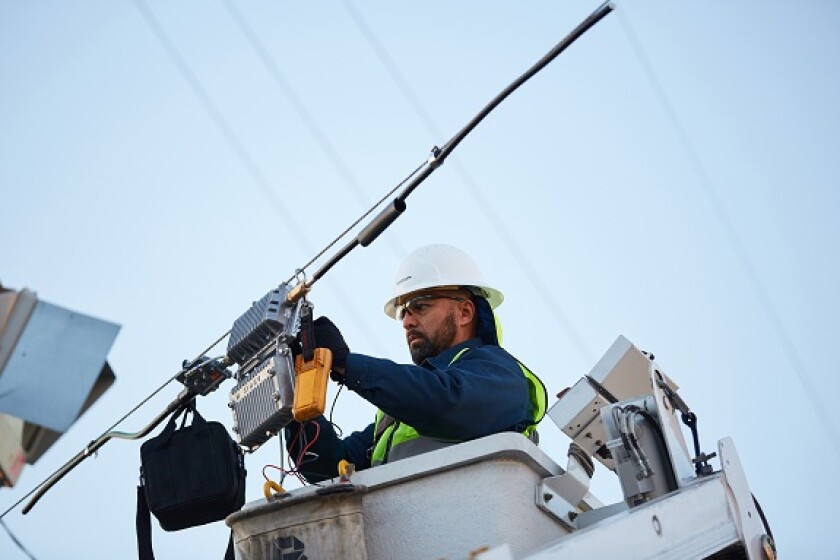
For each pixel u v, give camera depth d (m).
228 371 6.55
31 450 4.81
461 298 7.41
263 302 6.39
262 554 5.67
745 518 6.31
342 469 5.83
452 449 5.79
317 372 6.08
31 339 4.62
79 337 4.67
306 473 7.09
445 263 7.50
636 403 6.36
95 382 4.77
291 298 6.34
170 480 6.40
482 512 5.72
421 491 5.83
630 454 6.07
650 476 6.07
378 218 6.37
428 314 7.39
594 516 6.30
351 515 5.68
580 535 5.04
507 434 5.76
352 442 7.27
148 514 6.52
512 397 6.57
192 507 6.38
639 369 7.59
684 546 5.68
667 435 6.18
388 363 6.29
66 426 4.57
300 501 5.67
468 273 7.50
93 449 6.84
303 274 6.50
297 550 5.64
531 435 7.01
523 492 5.82
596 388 7.59
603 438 7.61
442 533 5.74
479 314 7.41
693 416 6.64
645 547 5.39
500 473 5.76
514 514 5.72
